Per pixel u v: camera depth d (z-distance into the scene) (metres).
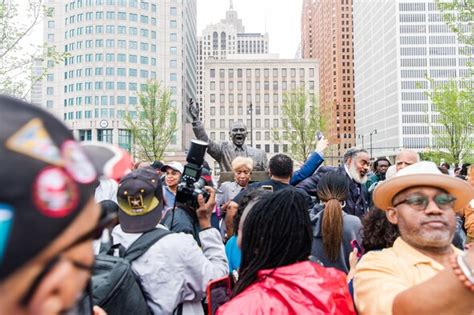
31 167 0.66
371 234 2.86
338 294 1.76
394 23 109.62
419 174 2.01
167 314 2.49
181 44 98.44
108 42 92.62
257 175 6.91
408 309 1.39
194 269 2.61
